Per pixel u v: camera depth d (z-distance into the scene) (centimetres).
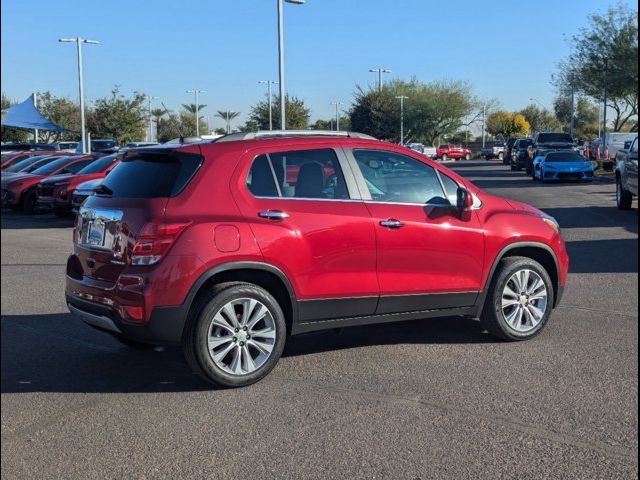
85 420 477
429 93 8050
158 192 524
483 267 623
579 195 2336
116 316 515
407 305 597
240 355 529
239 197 533
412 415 475
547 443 429
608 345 630
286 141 567
